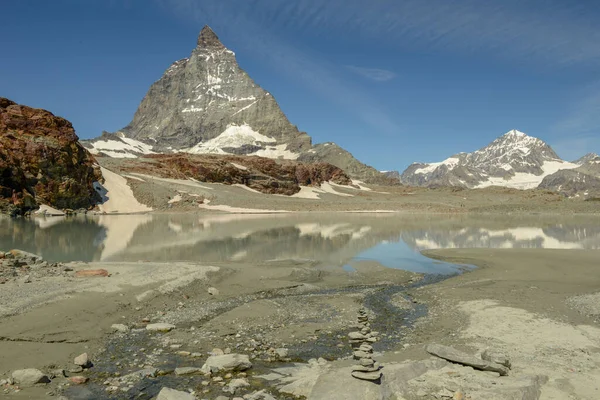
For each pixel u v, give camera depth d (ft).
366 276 97.55
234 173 558.97
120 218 289.74
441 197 612.70
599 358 44.70
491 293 76.95
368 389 35.40
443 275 100.94
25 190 301.22
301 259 117.60
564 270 101.50
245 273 93.50
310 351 50.01
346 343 52.85
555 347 48.21
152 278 80.59
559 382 38.11
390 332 57.36
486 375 40.09
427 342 52.21
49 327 52.60
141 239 164.45
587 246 158.92
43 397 36.91
